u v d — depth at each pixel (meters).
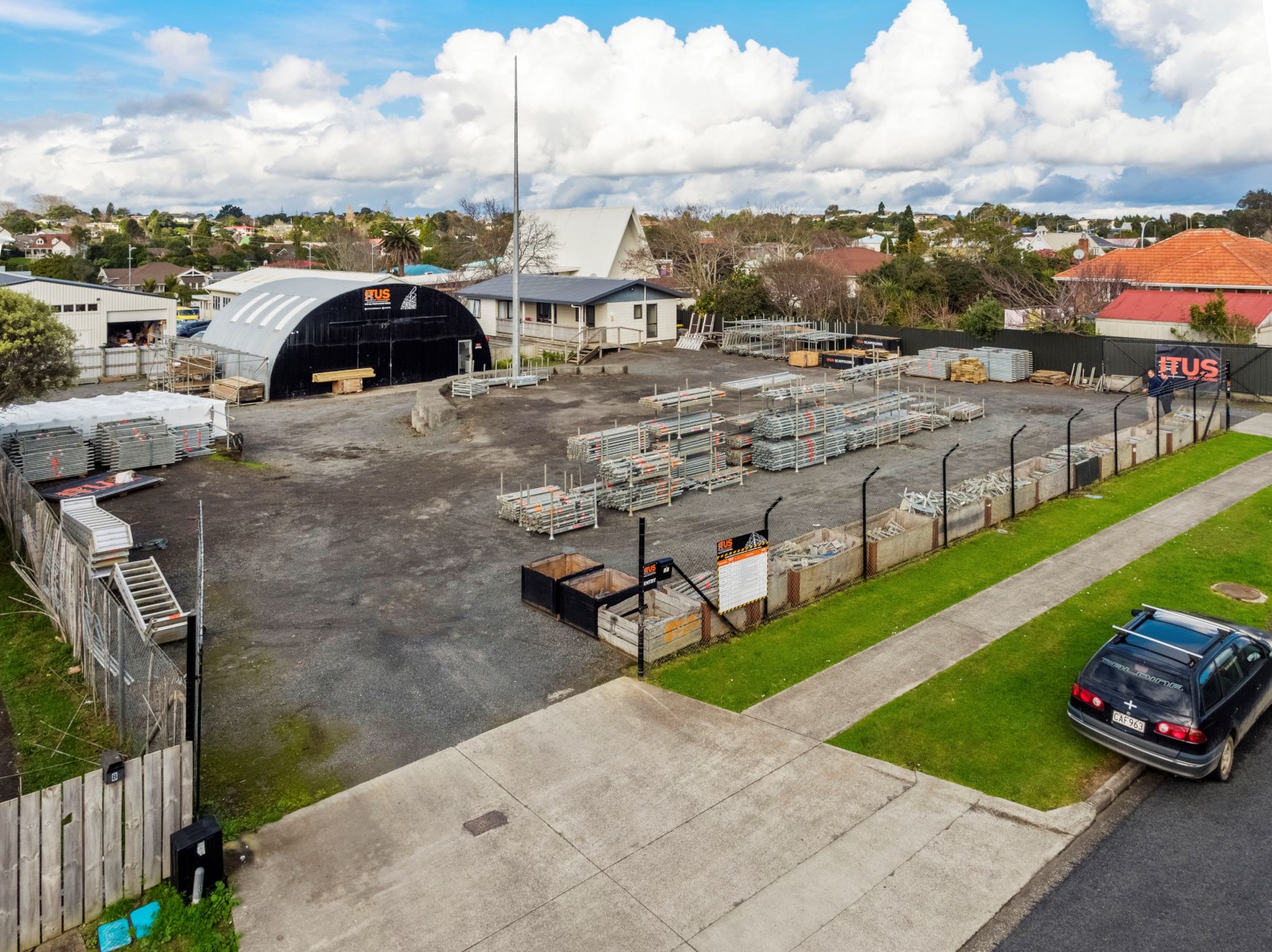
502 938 9.20
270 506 24.14
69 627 16.16
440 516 23.23
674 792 11.66
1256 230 135.62
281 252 180.75
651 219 115.69
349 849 10.56
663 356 51.31
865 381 42.28
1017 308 59.31
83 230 172.50
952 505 22.17
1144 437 28.84
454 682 14.59
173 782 10.04
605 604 16.16
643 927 9.34
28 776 12.25
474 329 46.53
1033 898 9.87
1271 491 24.80
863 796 11.61
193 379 42.19
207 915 9.49
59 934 9.35
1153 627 13.27
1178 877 10.22
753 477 27.09
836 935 9.24
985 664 15.15
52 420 27.39
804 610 17.45
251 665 15.18
